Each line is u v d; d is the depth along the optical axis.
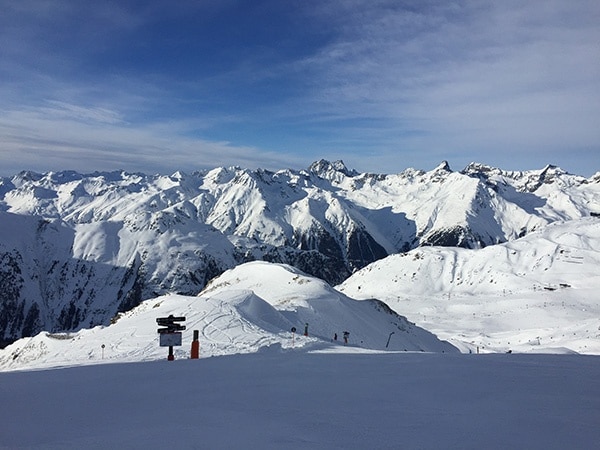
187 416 7.37
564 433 6.37
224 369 12.62
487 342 135.12
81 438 6.27
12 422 7.24
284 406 8.02
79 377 12.24
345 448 5.70
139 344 32.62
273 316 51.50
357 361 14.39
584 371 11.84
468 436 6.21
